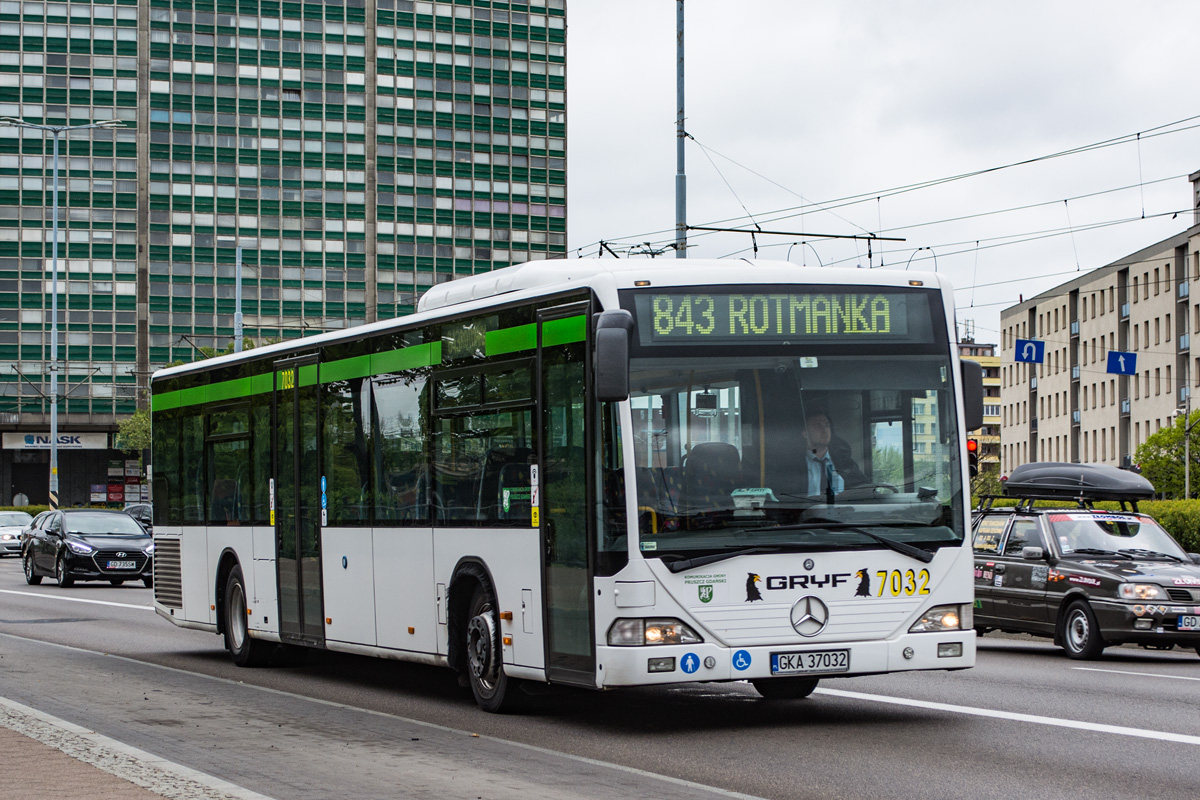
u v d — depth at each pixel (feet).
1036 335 436.35
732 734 35.45
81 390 300.61
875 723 36.99
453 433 41.09
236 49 305.94
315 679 50.49
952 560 35.91
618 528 34.22
